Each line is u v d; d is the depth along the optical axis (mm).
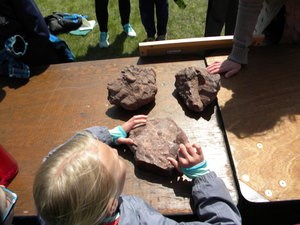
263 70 1574
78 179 758
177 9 3555
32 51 1937
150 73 1529
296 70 1558
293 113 1366
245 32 1498
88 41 3297
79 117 1479
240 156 1228
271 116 1364
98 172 788
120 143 1305
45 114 1518
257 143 1267
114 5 3740
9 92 1664
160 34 3006
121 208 991
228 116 1381
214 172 1143
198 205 1084
